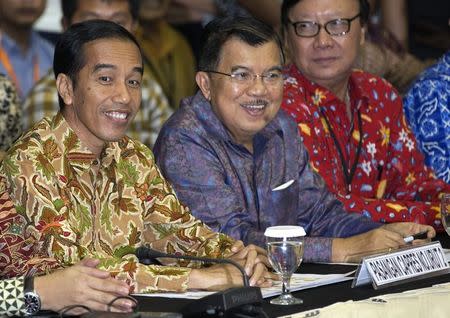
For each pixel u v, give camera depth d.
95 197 6.21
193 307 5.07
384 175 8.51
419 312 5.38
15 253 5.75
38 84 10.61
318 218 7.36
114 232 6.29
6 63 11.02
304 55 8.16
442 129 9.12
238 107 6.80
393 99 8.64
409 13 13.30
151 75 11.28
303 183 7.35
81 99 6.06
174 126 6.95
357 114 8.43
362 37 8.34
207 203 6.78
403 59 11.64
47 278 5.38
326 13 8.05
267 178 7.12
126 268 5.73
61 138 6.06
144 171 6.50
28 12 11.05
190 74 12.19
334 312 5.04
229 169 6.96
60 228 5.79
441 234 7.94
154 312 5.03
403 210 7.93
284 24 8.29
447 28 13.41
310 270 6.36
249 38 6.77
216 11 12.28
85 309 5.31
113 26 6.13
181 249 6.56
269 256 5.47
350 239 6.71
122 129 6.11
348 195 7.95
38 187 5.83
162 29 12.01
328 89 8.27
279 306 5.29
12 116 9.71
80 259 5.79
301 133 7.94
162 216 6.53
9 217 5.80
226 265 5.95
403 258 5.94
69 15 10.61
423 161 8.75
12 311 5.33
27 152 5.89
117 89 6.04
